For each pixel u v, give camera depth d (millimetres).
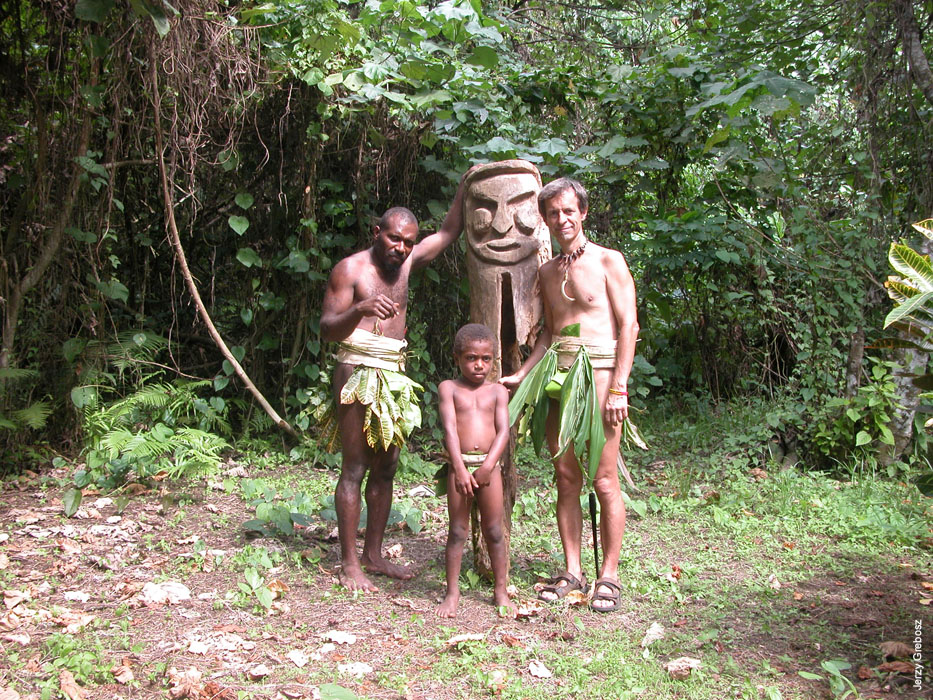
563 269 3682
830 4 6719
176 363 5996
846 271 6332
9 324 5500
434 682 2883
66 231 5523
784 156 6980
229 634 3193
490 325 3762
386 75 5289
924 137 6324
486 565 3842
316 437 5918
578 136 6488
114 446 4812
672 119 6195
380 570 3936
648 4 8438
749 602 3670
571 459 3750
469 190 3834
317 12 5094
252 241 6277
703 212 6480
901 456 5902
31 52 5660
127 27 5117
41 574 3789
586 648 3189
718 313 6883
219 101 5418
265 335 6227
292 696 2729
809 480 5441
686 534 4605
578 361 3529
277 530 4398
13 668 2875
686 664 2961
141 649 3037
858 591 3826
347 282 3727
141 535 4340
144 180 6207
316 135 5715
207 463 5098
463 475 3443
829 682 2889
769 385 6816
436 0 6270
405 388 3803
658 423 6633
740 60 6906
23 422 5406
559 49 8852
